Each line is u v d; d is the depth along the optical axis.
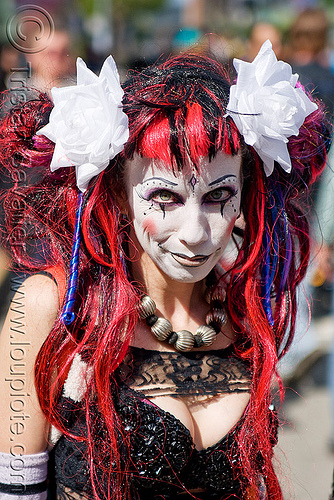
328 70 3.42
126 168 1.38
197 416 1.43
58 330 1.34
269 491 1.48
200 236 1.34
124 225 1.45
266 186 1.50
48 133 1.36
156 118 1.31
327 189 2.45
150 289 1.49
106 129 1.30
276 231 1.56
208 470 1.40
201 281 1.56
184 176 1.33
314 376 3.45
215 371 1.47
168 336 1.45
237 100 1.33
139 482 1.36
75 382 1.36
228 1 5.61
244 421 1.44
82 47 3.74
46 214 1.47
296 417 3.16
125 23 6.21
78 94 1.32
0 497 1.36
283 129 1.38
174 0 6.47
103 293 1.40
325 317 3.38
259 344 1.50
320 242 2.17
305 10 3.56
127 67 1.67
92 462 1.32
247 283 1.53
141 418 1.36
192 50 1.66
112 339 1.36
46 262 1.48
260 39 3.88
